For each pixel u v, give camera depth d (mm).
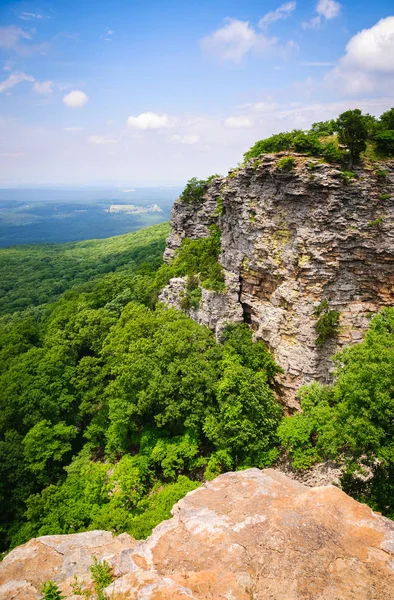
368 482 27484
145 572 12836
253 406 33125
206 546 13586
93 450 47312
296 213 38875
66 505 33656
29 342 67812
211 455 34250
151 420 40938
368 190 35781
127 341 47375
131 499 33781
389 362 25797
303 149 38781
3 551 36781
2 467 40562
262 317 43656
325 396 33531
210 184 71000
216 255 60438
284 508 15055
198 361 39031
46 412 46750
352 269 37594
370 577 11828
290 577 11938
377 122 39125
